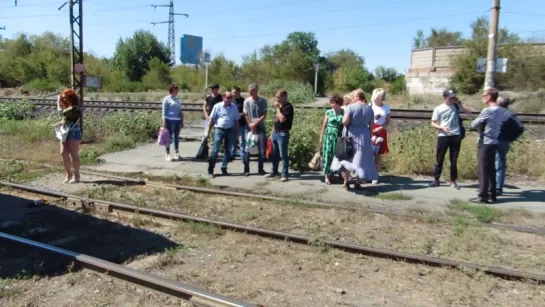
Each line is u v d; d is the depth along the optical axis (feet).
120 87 170.30
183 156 40.93
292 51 187.83
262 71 181.78
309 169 34.88
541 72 100.63
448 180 31.24
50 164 37.09
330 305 14.40
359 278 16.34
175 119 38.81
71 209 25.03
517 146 34.19
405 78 148.66
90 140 48.91
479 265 16.74
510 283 15.79
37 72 179.63
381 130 30.60
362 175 27.12
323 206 24.67
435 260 17.21
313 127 37.70
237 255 18.40
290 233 20.34
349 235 20.68
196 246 19.48
